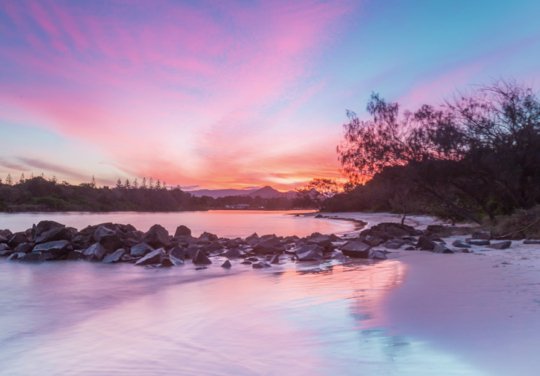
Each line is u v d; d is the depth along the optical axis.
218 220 75.56
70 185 166.50
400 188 31.12
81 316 7.10
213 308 7.20
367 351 4.59
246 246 19.86
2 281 11.48
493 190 27.34
